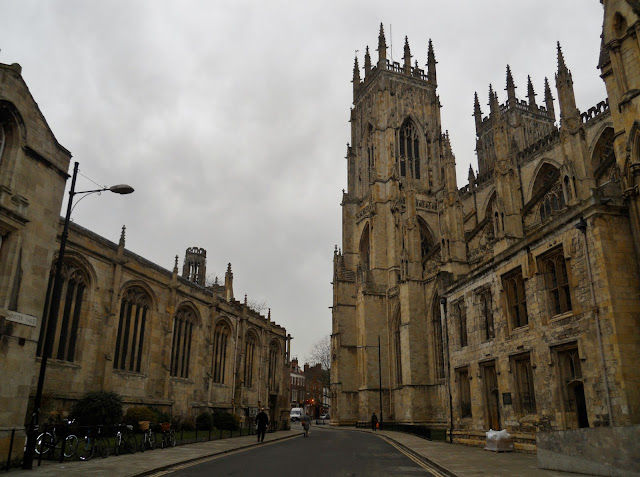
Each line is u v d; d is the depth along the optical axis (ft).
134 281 157.79
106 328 142.31
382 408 306.55
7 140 85.15
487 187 325.42
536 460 93.25
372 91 428.97
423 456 103.09
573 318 94.07
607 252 86.89
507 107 436.76
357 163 440.45
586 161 169.99
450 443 147.02
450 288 152.46
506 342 118.42
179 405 179.73
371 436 201.05
